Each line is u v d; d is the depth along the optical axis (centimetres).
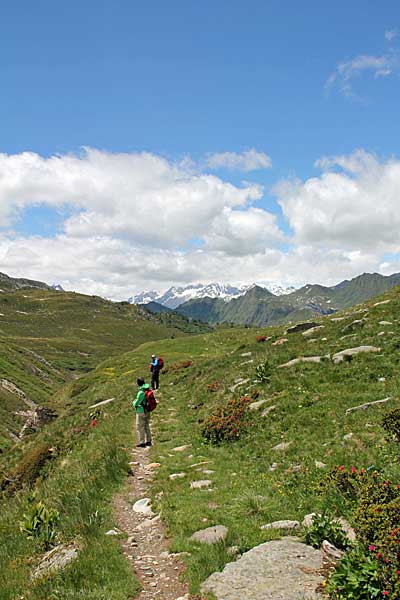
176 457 1827
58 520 1252
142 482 1566
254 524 1062
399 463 1154
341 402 1795
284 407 1931
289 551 886
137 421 2131
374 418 1517
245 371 2947
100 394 4950
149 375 4853
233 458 1666
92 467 1766
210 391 2938
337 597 706
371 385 1912
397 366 2033
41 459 2738
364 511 845
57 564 955
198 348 7162
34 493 1820
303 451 1466
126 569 909
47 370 18200
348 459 1274
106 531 1111
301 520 1048
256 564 847
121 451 1936
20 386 13462
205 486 1393
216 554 912
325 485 1136
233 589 779
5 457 3750
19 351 18888
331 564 825
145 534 1118
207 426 2059
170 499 1302
